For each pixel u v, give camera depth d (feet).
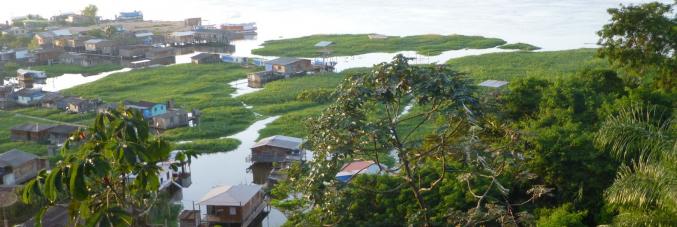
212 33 577.02
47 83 426.51
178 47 567.59
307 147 92.43
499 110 91.40
